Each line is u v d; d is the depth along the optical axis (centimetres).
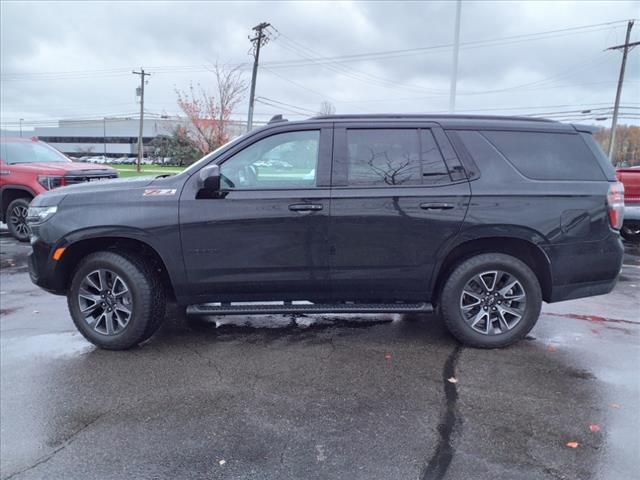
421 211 407
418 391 358
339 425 315
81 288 432
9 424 320
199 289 424
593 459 278
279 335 473
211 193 412
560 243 411
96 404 344
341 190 409
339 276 419
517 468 270
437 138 416
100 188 430
